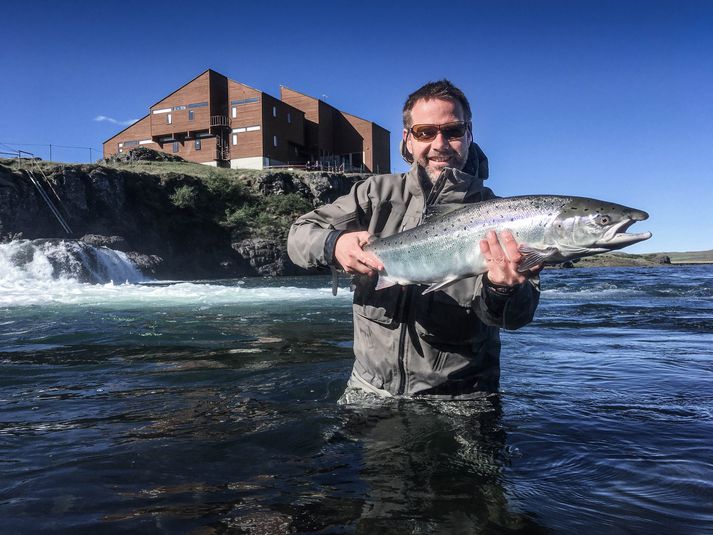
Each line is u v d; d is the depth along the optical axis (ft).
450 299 3.89
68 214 41.24
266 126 75.25
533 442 3.45
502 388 5.09
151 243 47.34
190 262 49.32
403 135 4.59
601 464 3.09
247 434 3.69
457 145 4.20
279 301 16.69
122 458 3.27
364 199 4.30
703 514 2.49
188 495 2.74
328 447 3.40
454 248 3.80
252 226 54.44
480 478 2.90
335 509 2.56
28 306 14.48
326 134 88.69
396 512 2.52
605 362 6.60
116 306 14.66
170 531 2.36
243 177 61.26
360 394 4.25
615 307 15.05
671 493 2.71
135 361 6.66
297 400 4.65
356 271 3.81
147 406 4.52
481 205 3.84
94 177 43.93
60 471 3.07
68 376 5.79
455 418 3.84
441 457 3.20
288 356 6.98
